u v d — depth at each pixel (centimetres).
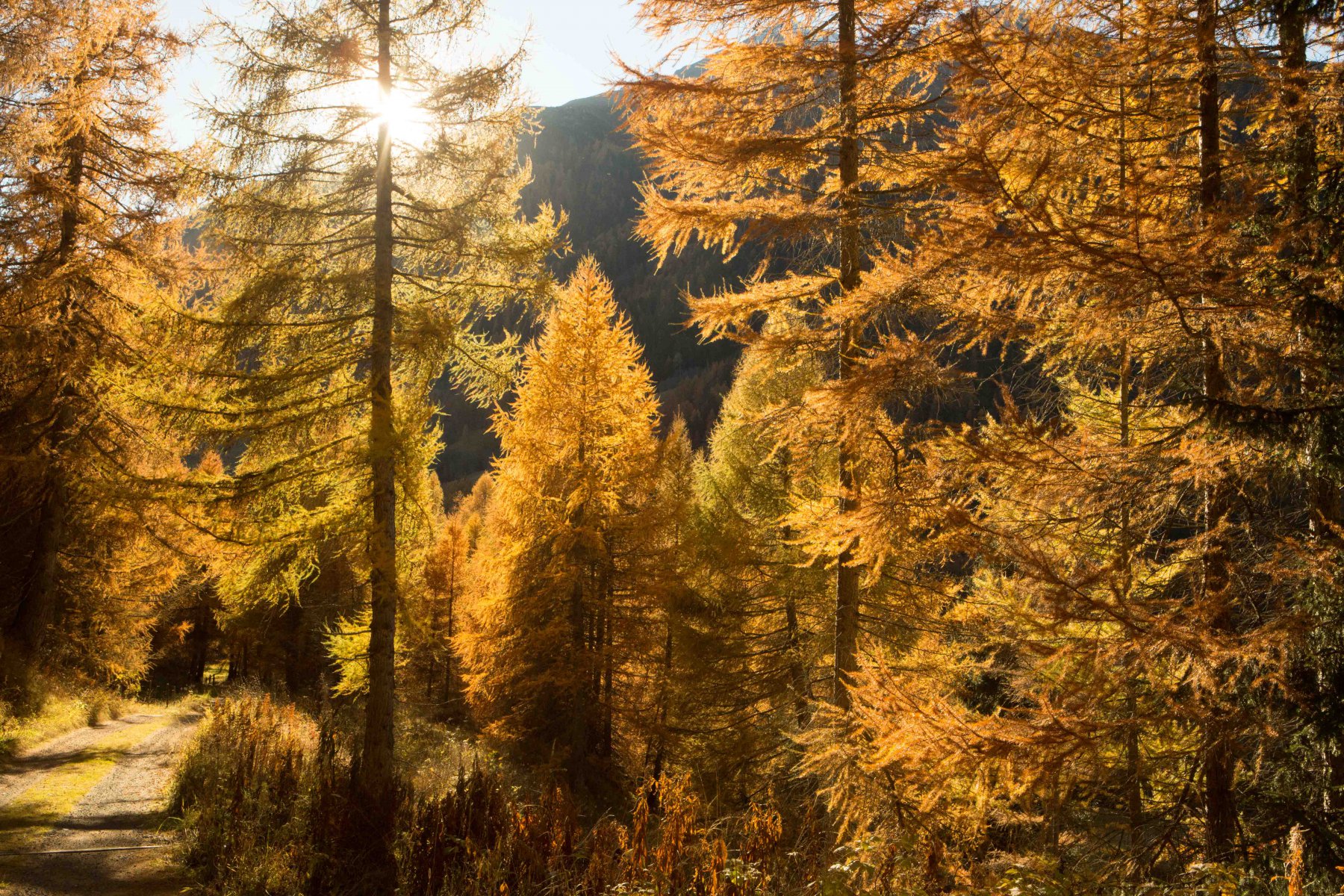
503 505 1736
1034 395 686
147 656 2122
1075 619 506
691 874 555
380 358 1059
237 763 917
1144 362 637
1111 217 534
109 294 1579
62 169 1600
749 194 899
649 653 1725
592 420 1666
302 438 1060
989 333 598
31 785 1063
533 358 1681
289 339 1062
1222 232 490
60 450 1549
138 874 761
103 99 1589
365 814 740
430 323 1044
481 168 1107
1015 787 492
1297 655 521
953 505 586
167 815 958
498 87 1081
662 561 1695
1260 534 578
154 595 2073
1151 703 550
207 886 732
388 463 1045
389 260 1086
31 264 1494
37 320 1479
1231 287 504
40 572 1611
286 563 1047
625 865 567
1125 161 621
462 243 1084
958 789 549
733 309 887
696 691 1573
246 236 1058
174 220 1631
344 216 1101
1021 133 585
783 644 1543
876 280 626
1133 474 561
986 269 551
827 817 805
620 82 843
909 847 483
